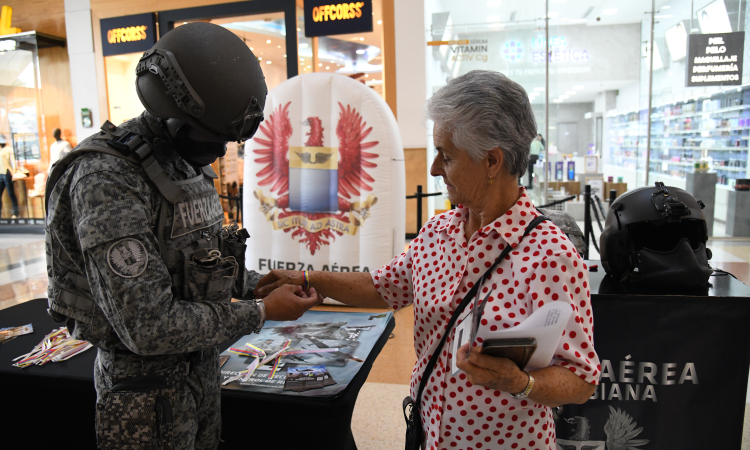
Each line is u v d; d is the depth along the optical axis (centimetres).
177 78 89
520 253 90
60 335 167
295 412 120
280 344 154
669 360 154
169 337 86
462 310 94
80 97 693
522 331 75
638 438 159
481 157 89
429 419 100
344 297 126
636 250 166
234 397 123
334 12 563
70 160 93
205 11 612
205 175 113
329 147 356
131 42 646
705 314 150
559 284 85
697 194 611
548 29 650
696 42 584
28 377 138
